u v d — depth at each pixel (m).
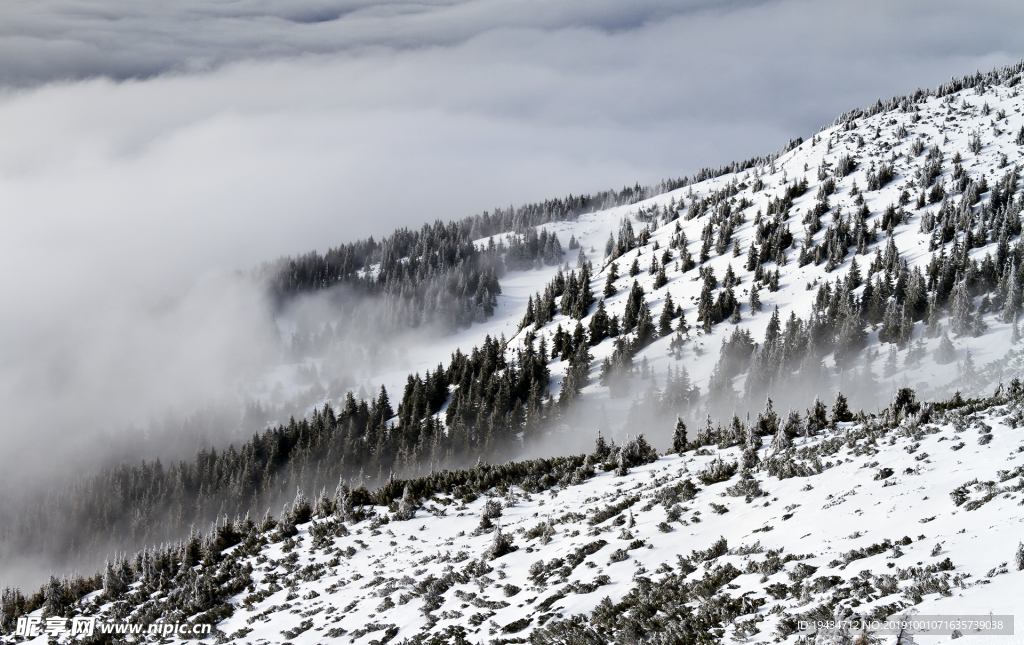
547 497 34.22
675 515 23.83
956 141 165.88
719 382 99.88
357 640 21.53
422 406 144.00
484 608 20.73
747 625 13.30
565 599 19.05
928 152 163.12
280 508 125.12
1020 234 98.38
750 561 17.36
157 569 36.34
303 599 27.58
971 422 24.06
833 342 94.38
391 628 21.36
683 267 158.38
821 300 107.38
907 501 18.09
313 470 132.62
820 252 127.88
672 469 33.38
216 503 132.38
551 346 150.62
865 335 91.75
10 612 37.22
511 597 21.00
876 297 95.81
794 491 22.80
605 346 137.62
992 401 27.94
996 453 19.73
